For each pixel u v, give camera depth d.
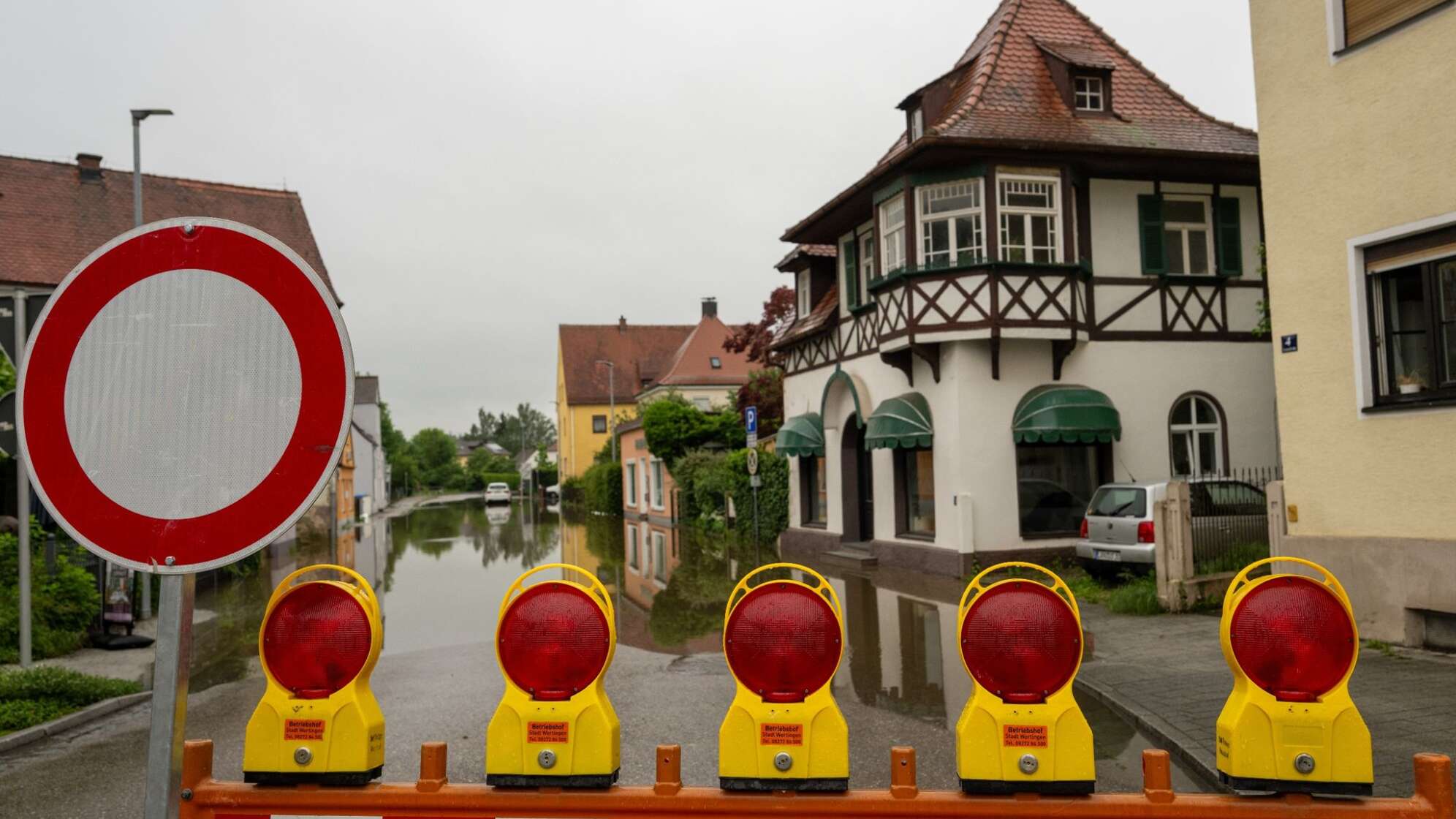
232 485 1.96
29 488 9.67
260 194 33.50
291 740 2.13
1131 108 16.81
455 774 6.02
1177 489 10.88
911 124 18.09
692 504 30.67
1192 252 16.53
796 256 22.28
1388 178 8.23
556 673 2.14
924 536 16.70
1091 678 7.74
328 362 1.97
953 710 7.43
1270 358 16.67
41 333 1.98
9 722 7.32
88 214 28.70
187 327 1.99
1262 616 2.10
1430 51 7.90
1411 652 7.93
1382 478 8.30
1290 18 9.05
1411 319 8.31
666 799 2.10
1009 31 17.50
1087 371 15.88
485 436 171.88
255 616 13.72
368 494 52.28
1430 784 2.03
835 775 2.12
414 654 10.47
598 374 63.44
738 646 2.16
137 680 9.09
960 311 15.09
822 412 19.98
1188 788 5.31
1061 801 2.07
